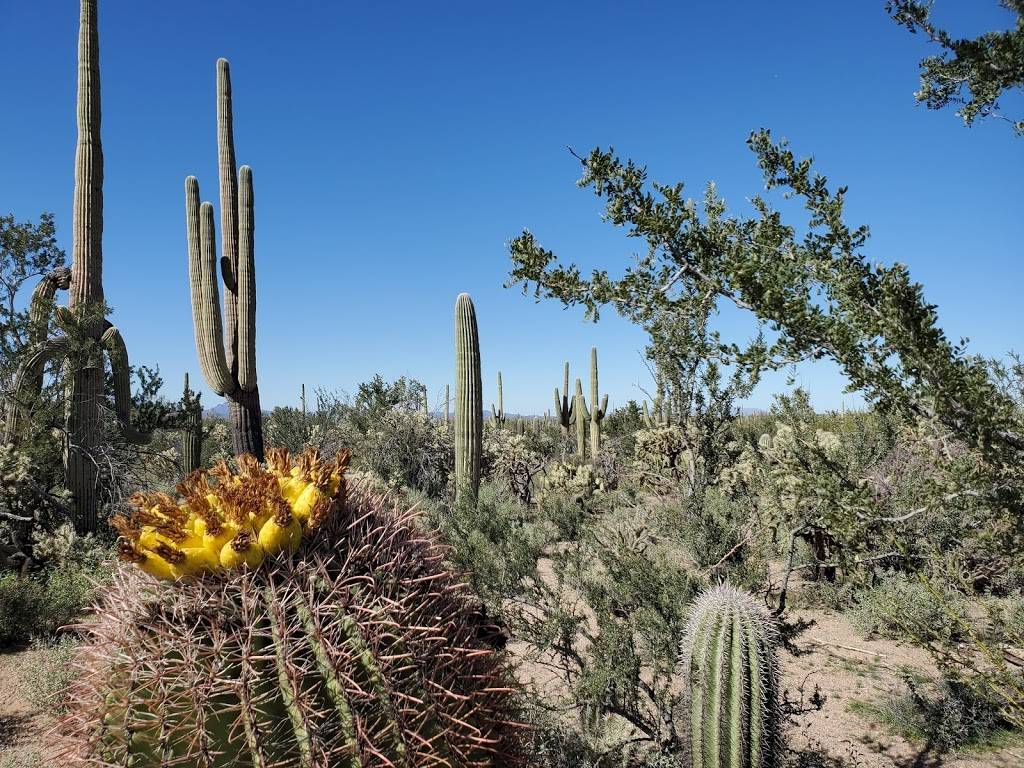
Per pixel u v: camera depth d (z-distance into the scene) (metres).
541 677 4.73
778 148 2.66
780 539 6.27
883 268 2.53
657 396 8.61
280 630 1.53
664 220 2.79
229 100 12.14
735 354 2.79
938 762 4.02
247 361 12.03
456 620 1.85
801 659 5.52
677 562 5.22
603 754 3.53
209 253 11.30
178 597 1.57
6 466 8.77
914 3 3.18
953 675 3.60
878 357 2.53
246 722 1.44
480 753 1.74
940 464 2.89
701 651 2.95
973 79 3.29
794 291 2.63
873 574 5.88
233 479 1.78
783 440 6.69
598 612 3.94
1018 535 2.77
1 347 9.34
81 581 7.43
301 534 1.69
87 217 10.63
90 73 10.70
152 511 1.66
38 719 4.88
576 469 12.70
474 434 9.00
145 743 1.45
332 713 1.51
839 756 4.12
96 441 10.20
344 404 19.98
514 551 4.15
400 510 2.02
